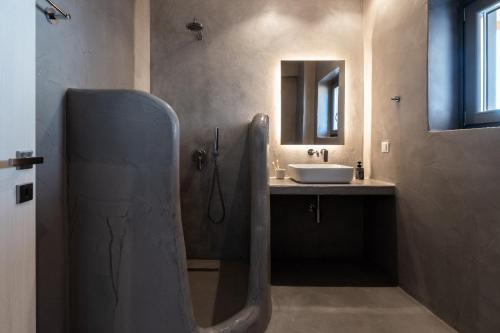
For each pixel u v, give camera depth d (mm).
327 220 3184
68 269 1488
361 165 2963
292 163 3139
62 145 1440
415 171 2238
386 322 1982
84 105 1445
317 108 3129
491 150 1575
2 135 938
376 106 2863
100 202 1445
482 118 1874
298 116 3131
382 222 2779
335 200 3180
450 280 1886
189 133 3105
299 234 3184
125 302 1443
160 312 1425
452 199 1856
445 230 1922
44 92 1323
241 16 3104
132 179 1411
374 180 2867
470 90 1966
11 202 988
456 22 2041
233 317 1729
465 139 1747
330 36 3121
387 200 2674
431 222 2061
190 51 3098
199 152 3068
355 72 3137
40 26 1293
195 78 3104
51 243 1373
